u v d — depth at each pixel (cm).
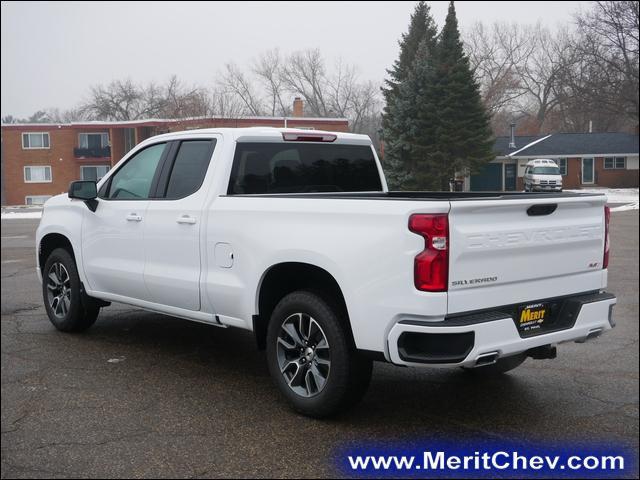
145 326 749
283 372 486
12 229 2417
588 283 498
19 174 5172
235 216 515
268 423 468
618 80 4775
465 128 3609
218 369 590
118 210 623
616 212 2994
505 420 486
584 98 5044
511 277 439
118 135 4766
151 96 6125
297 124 4156
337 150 634
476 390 551
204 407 496
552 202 457
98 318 789
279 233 480
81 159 5134
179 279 559
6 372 576
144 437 442
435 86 3575
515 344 432
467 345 411
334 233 447
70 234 679
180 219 559
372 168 661
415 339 415
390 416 488
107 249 638
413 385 562
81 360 612
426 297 405
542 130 6481
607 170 5019
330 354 452
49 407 494
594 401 528
